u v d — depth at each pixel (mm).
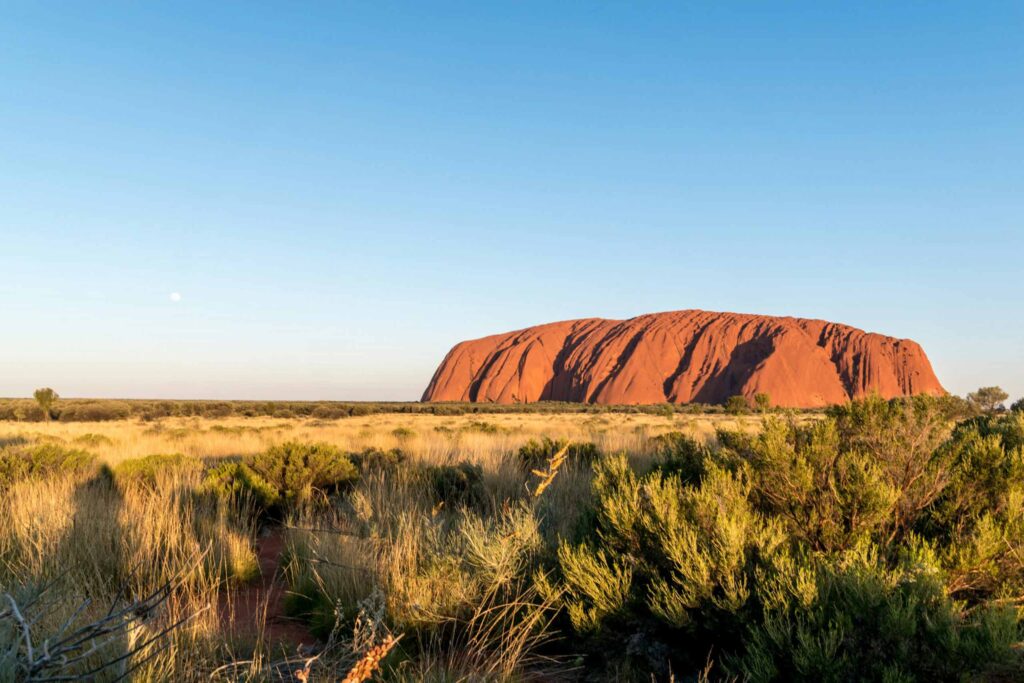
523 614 4609
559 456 3689
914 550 4055
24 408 60156
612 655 4223
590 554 4539
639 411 110500
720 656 3898
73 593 4445
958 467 4922
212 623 4371
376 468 12227
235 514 8195
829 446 4863
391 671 3809
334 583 5215
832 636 3240
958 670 3145
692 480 6184
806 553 4246
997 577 4070
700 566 3959
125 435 27469
